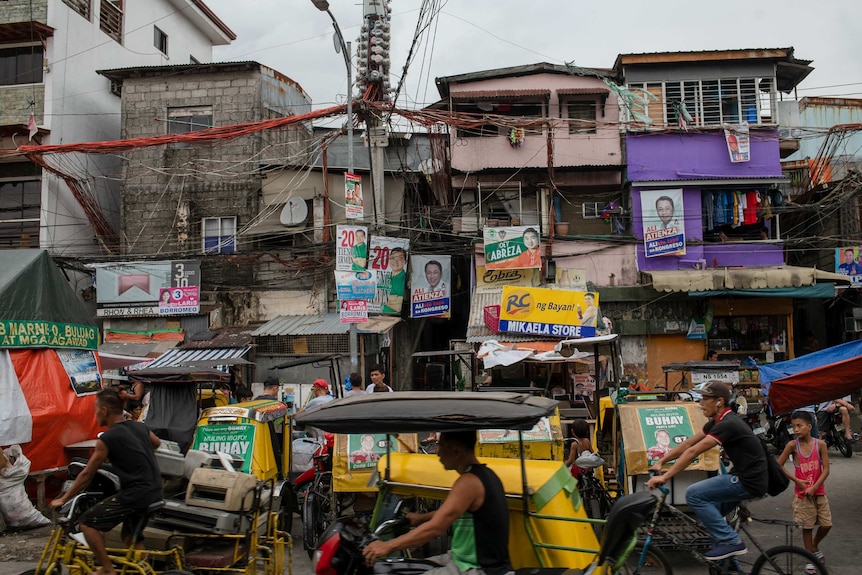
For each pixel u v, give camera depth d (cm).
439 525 438
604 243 2134
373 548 446
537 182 2169
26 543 909
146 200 2231
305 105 2470
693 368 1416
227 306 2136
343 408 507
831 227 2238
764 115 2155
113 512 587
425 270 2056
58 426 1101
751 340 2127
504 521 457
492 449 875
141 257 2119
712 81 2166
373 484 584
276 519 704
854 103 2492
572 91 2148
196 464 705
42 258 1155
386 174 2181
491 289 2109
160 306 2100
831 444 1542
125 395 1166
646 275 2100
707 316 2080
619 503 492
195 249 2197
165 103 2269
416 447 838
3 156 1967
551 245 2122
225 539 659
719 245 2144
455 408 480
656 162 2142
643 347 2111
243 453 875
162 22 2823
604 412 1005
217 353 1912
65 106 2231
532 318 1484
